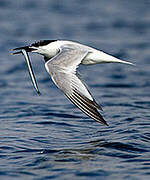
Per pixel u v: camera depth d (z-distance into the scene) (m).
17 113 14.09
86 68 20.47
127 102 15.24
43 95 16.42
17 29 27.61
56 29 27.64
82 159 9.84
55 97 16.14
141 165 9.42
